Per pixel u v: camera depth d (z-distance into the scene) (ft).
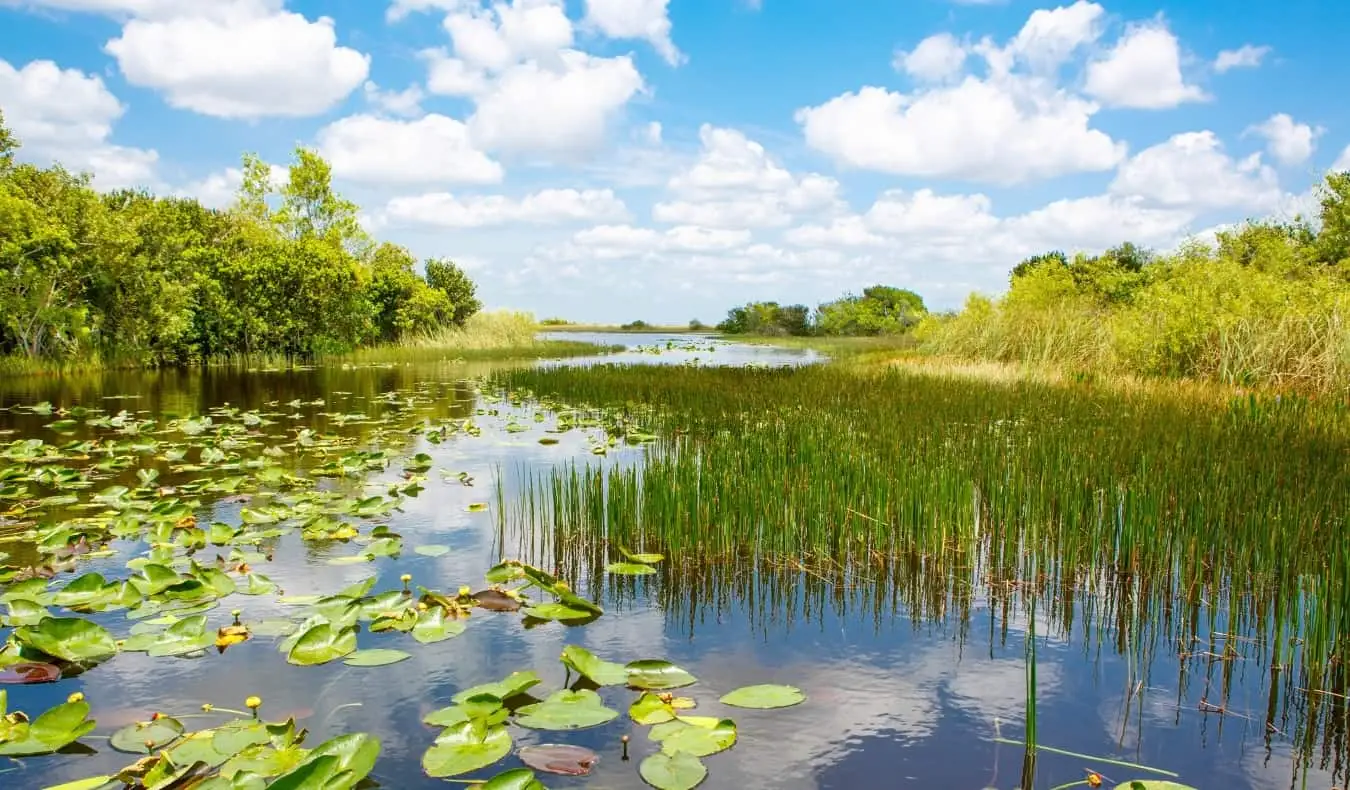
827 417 30.83
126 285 61.52
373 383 55.47
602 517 18.08
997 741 9.71
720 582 15.43
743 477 18.93
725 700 10.47
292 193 101.04
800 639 12.70
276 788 7.91
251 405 41.57
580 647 11.70
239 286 73.26
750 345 126.93
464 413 39.55
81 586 13.91
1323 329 38.83
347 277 81.51
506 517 19.77
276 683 11.05
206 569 14.60
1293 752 9.55
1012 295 65.21
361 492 21.97
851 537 16.99
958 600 14.47
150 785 8.45
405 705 10.50
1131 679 11.37
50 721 9.56
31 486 22.26
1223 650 12.28
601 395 43.55
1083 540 16.81
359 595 13.80
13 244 53.88
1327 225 63.52
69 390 47.60
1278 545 14.52
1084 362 49.42
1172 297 43.93
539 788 8.23
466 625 13.16
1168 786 8.52
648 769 8.87
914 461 21.30
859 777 8.94
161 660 11.72
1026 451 22.57
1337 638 11.38
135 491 21.08
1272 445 22.91
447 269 110.42
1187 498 17.08
